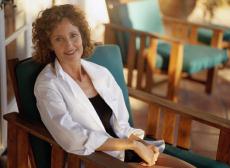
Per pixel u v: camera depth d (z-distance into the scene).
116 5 3.49
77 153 1.57
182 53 3.38
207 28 3.86
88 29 1.78
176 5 5.57
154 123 2.11
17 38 2.59
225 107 3.68
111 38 3.51
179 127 2.05
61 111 1.61
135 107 3.53
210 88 3.91
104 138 1.62
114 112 1.85
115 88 1.91
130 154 1.82
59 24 1.65
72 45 1.68
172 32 4.06
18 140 1.81
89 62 1.88
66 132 1.57
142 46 3.42
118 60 2.15
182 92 3.95
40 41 1.72
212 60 3.60
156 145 1.95
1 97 2.27
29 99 1.79
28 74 1.79
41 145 1.83
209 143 3.01
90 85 1.82
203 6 5.59
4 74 2.26
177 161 1.81
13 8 2.50
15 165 1.88
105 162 1.52
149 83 3.53
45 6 2.48
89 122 1.72
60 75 1.69
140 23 3.73
